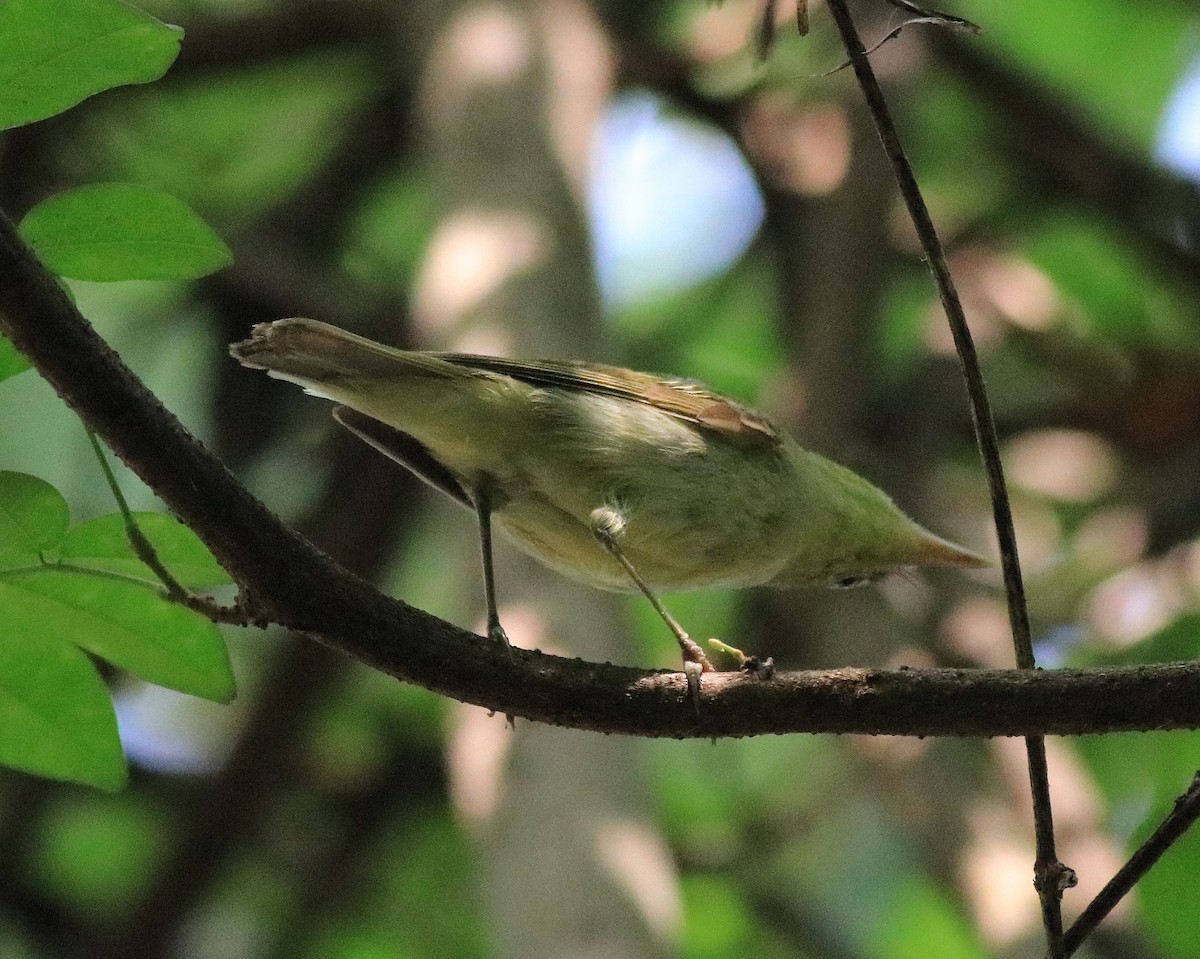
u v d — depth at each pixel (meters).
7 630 5.13
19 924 13.09
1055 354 13.47
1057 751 10.08
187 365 13.62
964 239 14.03
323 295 12.92
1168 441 13.16
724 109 13.77
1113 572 12.20
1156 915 7.39
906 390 12.98
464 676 5.36
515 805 8.29
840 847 14.19
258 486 13.18
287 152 14.90
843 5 4.95
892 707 5.34
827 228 12.48
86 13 4.29
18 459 12.05
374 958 13.93
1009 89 13.95
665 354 15.16
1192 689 5.18
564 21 11.78
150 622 5.19
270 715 12.46
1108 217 14.05
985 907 9.30
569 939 7.65
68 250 4.79
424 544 14.27
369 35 13.71
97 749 5.38
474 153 10.73
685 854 13.65
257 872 13.99
